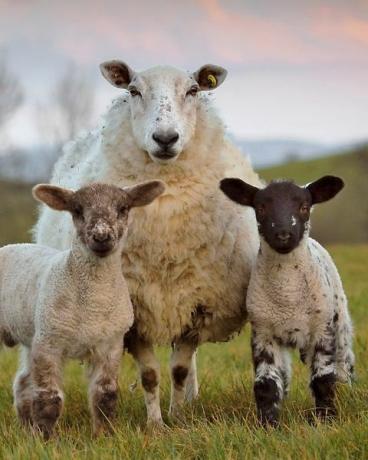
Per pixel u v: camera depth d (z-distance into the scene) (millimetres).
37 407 10828
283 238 10898
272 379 11422
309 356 11672
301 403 12219
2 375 16984
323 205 91250
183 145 11969
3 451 9844
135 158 12266
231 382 14203
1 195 68062
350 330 12930
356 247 50781
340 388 11422
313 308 11422
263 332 11625
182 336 13000
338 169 109750
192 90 12453
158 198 12055
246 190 11703
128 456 9430
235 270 12562
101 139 13086
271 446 9320
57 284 10852
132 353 12844
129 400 13719
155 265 12188
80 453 9500
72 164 15180
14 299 11750
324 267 11953
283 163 125500
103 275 10805
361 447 9039
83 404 13438
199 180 12234
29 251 12148
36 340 10977
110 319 10969
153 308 12336
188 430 10188
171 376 13195
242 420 11258
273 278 11367
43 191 11016
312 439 9250
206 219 12211
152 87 12289
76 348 11008
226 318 12875
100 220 10414
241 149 14859
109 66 13117
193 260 12289
